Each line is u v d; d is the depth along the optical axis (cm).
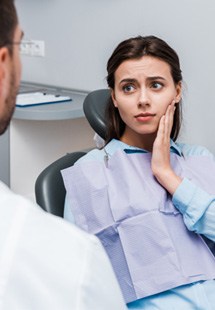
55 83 251
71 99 224
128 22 213
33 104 206
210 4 186
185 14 194
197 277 97
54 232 46
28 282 43
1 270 42
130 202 101
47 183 114
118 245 101
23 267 43
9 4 46
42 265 44
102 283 47
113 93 113
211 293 96
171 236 99
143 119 107
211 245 107
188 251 100
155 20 204
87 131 243
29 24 254
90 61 232
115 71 109
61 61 245
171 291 96
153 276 96
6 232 45
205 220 100
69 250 46
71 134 237
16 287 42
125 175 105
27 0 251
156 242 98
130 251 99
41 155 227
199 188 102
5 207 46
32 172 226
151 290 95
